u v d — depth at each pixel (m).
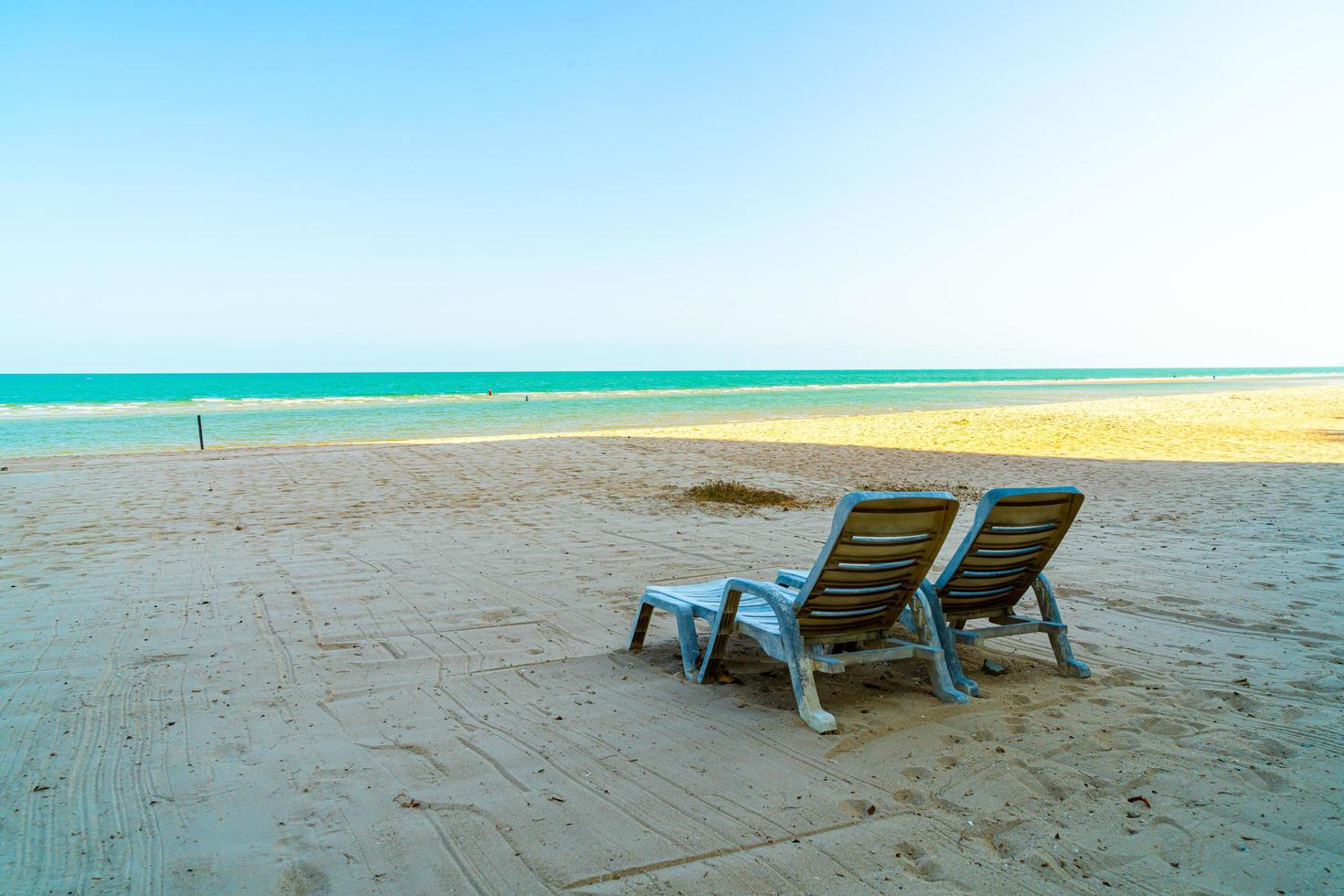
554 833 2.76
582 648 4.89
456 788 3.09
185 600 5.91
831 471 14.09
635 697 4.09
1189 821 2.86
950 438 20.08
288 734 3.59
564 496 11.29
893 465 14.78
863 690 4.20
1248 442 18.58
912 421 26.53
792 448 17.81
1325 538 8.25
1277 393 47.22
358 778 3.17
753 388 79.81
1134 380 98.00
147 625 5.27
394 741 3.52
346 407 41.91
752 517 9.77
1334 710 3.89
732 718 3.80
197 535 8.43
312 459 15.59
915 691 4.18
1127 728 3.68
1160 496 11.02
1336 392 47.31
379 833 2.76
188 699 4.01
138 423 29.83
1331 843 2.71
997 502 3.88
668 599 4.60
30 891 2.42
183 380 134.50
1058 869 2.56
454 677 4.37
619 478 13.12
